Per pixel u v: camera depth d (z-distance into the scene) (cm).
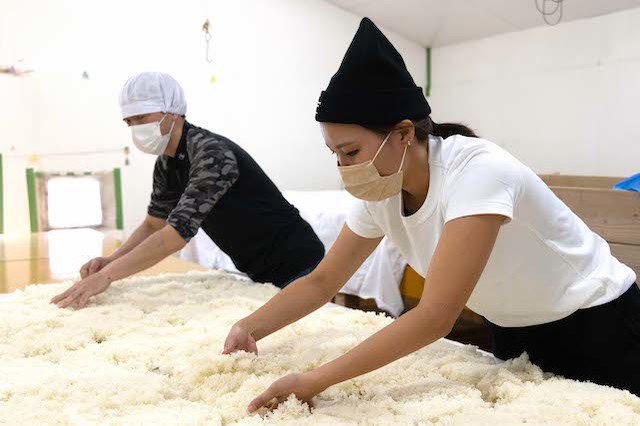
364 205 103
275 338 117
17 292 152
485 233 76
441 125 95
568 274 94
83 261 209
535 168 522
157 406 85
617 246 196
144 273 183
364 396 88
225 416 81
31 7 372
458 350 108
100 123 404
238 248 174
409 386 91
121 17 406
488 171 78
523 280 92
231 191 165
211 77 454
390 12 526
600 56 466
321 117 81
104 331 120
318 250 181
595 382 100
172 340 115
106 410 81
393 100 79
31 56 375
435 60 600
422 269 102
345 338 114
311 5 507
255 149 486
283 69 496
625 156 457
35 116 379
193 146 160
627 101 453
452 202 80
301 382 81
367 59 77
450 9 506
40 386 88
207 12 446
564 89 493
